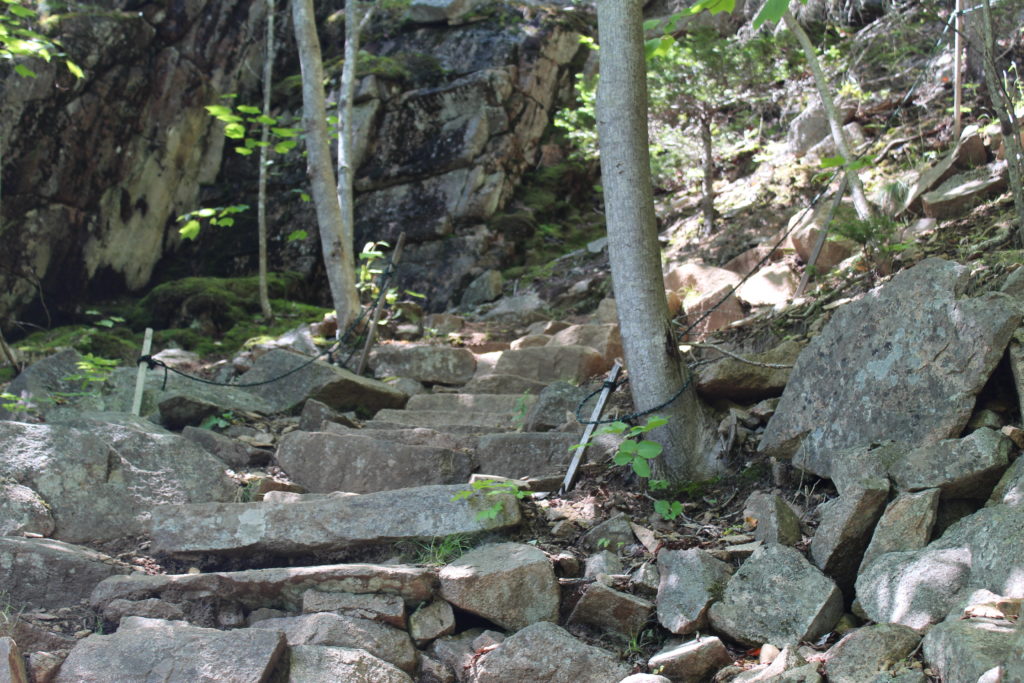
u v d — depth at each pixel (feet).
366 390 20.59
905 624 10.42
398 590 12.10
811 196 27.12
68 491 14.29
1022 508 10.27
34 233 28.63
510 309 27.63
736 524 13.42
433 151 32.78
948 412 12.78
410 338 25.96
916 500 11.55
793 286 21.99
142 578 12.66
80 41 28.91
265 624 12.03
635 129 15.29
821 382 14.38
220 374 23.15
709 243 27.50
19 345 26.63
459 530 13.08
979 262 16.26
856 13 31.50
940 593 10.37
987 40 13.39
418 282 31.27
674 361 15.28
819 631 10.98
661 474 15.01
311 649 11.36
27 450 14.42
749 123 32.73
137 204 31.60
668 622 11.59
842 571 11.78
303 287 31.83
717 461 14.93
